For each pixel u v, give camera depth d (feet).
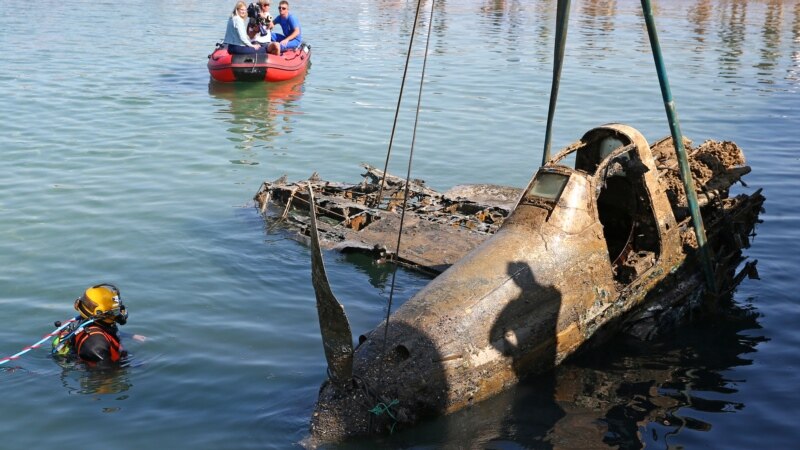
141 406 21.90
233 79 64.49
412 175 43.32
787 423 21.93
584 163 28.43
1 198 38.04
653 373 24.38
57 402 21.97
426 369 21.40
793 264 32.68
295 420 21.25
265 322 26.91
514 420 21.65
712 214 30.73
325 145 48.57
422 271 31.17
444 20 102.22
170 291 28.91
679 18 103.04
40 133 49.44
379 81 66.18
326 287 19.39
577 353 24.93
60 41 80.18
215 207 37.78
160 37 84.38
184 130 51.24
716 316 28.45
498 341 22.68
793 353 25.94
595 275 25.18
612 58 76.28
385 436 20.68
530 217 25.02
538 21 102.01
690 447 20.72
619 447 20.63
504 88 63.57
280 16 70.49
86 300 24.22
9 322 26.22
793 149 48.26
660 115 55.36
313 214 18.56
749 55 77.77
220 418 21.38
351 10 109.81
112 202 37.99
